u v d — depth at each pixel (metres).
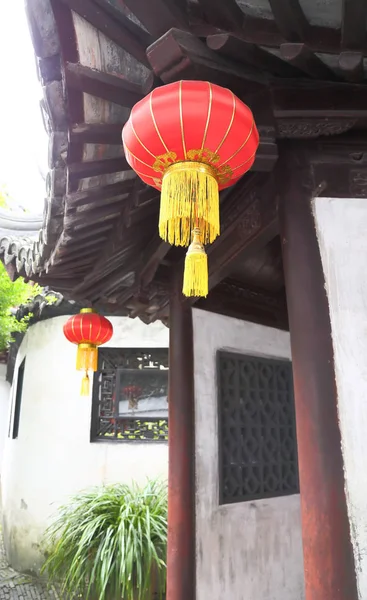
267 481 4.07
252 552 3.74
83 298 4.30
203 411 3.71
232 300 4.14
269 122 2.22
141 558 5.26
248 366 4.20
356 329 2.11
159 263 3.68
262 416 4.19
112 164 2.46
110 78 2.00
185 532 3.40
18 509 7.36
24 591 6.48
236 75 2.05
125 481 7.06
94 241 3.31
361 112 2.21
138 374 7.46
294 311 2.19
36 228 6.65
